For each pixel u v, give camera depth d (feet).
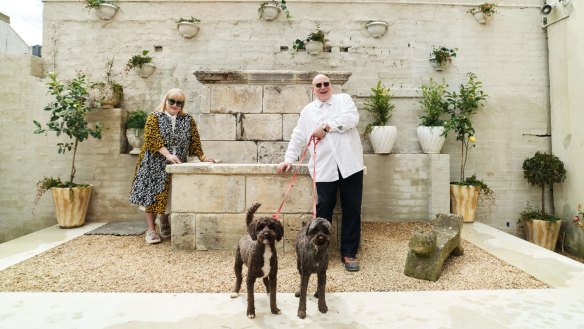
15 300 8.68
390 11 20.59
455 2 20.52
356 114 11.30
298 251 8.23
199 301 8.68
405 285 9.89
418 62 20.52
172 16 20.30
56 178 18.43
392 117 20.29
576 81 18.33
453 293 9.25
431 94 19.43
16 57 18.61
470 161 20.22
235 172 12.76
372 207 18.72
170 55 20.22
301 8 20.49
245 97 17.29
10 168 18.51
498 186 20.22
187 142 14.43
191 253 12.63
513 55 20.53
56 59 19.88
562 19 19.20
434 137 18.51
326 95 11.42
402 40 20.54
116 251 12.92
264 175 12.89
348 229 11.40
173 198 12.90
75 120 16.75
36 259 11.97
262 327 7.39
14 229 18.52
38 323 7.52
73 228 16.72
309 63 20.43
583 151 17.98
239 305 8.45
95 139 18.43
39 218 18.51
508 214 20.17
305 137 11.94
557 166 18.71
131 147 19.26
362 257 12.38
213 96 17.22
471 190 18.15
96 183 18.42
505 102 20.40
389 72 20.44
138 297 8.89
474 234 15.85
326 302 8.65
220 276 10.50
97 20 20.07
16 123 18.51
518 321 7.70
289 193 12.83
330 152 11.13
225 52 20.35
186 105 20.16
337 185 11.46
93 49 20.03
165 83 20.17
